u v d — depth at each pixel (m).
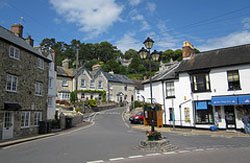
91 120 35.81
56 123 26.69
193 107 24.95
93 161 9.94
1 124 18.38
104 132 22.00
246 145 13.93
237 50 24.55
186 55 28.12
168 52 95.69
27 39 28.77
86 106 47.84
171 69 30.17
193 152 11.63
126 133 21.11
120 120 35.22
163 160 9.73
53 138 18.83
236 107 22.38
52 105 33.47
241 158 9.66
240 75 22.42
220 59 24.47
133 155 11.16
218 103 22.77
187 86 25.72
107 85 60.16
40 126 23.34
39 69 25.02
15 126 20.17
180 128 25.44
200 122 24.39
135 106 45.44
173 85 27.56
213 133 20.86
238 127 22.05
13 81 20.33
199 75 25.00
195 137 18.36
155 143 12.54
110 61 88.88
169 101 27.44
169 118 27.27
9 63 19.75
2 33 20.72
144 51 14.28
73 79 53.28
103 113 45.75
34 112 23.53
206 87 24.38
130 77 81.50
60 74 50.75
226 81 23.16
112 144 14.63
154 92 29.70
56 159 10.45
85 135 19.72
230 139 16.98
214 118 23.38
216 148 12.87
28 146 14.87
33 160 10.34
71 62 86.06
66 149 13.08
